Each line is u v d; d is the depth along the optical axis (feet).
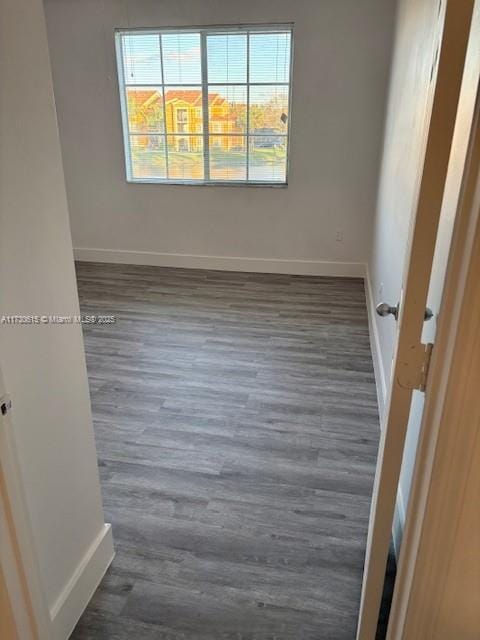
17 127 3.78
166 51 15.39
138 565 5.95
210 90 15.56
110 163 16.90
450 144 2.99
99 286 15.69
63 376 4.73
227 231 16.96
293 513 6.74
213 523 6.57
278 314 13.46
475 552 3.43
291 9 14.21
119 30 15.30
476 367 2.97
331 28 14.20
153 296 14.82
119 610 5.41
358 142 15.17
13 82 3.69
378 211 13.71
